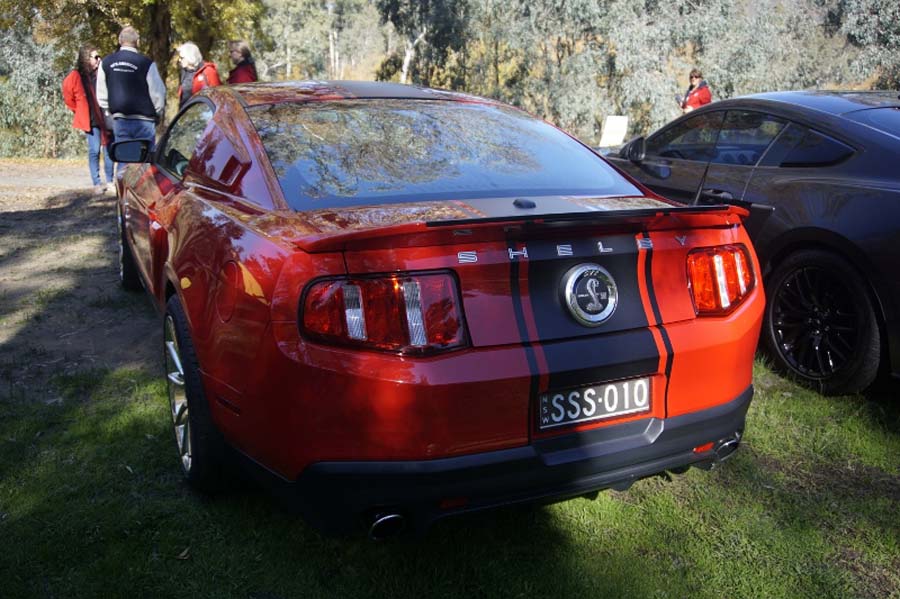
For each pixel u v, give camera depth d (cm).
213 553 263
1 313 501
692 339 250
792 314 409
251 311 232
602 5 2381
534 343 228
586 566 262
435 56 2991
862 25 2348
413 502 219
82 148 1977
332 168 279
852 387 384
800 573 263
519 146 317
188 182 337
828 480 322
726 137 481
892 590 256
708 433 257
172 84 1842
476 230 220
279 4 4862
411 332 217
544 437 232
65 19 1659
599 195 290
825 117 425
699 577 259
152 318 493
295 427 223
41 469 310
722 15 2361
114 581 246
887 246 361
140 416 356
